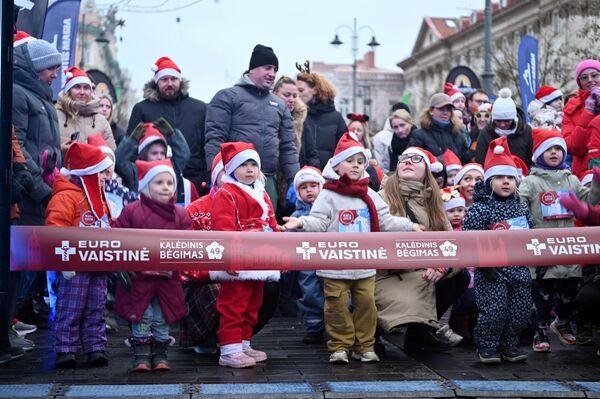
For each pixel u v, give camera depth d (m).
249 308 7.79
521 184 8.88
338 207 7.95
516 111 10.46
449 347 8.39
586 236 7.71
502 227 7.91
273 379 7.03
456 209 9.30
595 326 8.74
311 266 7.45
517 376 7.26
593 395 6.63
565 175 8.87
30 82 8.62
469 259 7.61
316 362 7.79
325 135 11.64
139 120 10.85
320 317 8.75
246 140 10.40
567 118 10.49
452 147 11.72
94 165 7.56
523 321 7.87
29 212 8.51
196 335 8.00
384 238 7.58
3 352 7.42
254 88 10.50
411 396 6.54
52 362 7.66
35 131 8.55
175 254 7.30
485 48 24.73
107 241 7.27
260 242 7.42
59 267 7.24
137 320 7.29
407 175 8.48
